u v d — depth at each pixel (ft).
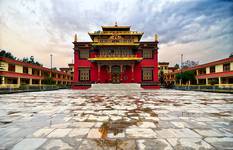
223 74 106.32
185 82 136.77
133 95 55.21
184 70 163.84
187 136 12.12
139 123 16.10
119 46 114.21
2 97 47.62
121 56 111.45
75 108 25.67
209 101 36.04
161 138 11.69
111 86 97.60
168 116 19.48
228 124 15.62
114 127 14.65
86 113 21.40
